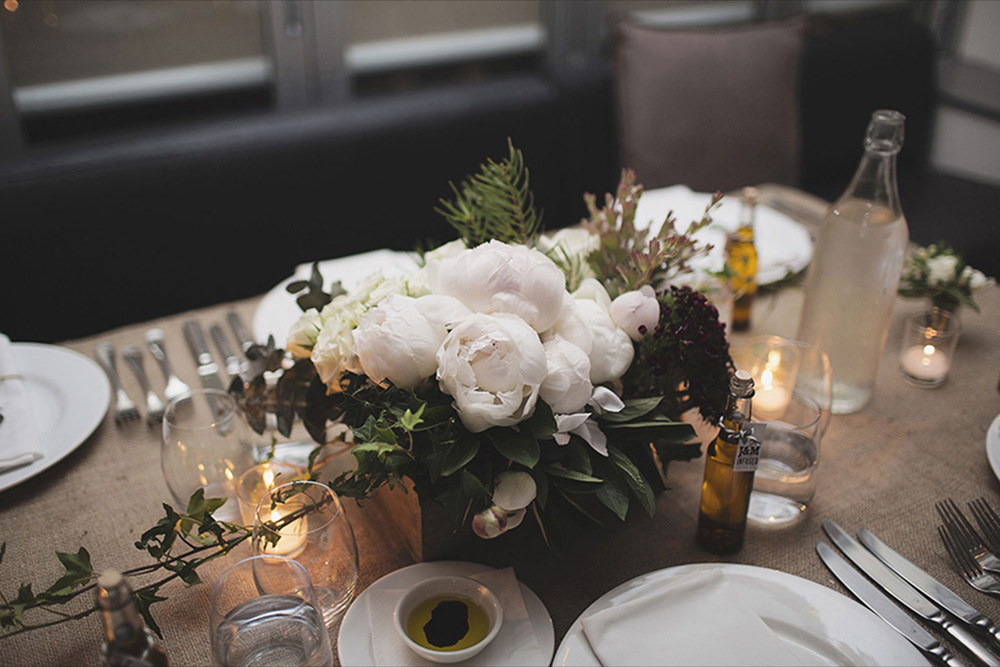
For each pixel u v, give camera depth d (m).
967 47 3.29
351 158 2.02
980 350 1.19
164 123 2.23
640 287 0.85
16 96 2.02
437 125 2.10
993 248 2.39
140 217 1.84
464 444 0.69
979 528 0.86
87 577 0.70
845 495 0.91
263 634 0.62
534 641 0.70
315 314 0.83
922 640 0.71
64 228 1.76
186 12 2.12
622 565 0.81
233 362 1.11
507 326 0.66
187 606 0.77
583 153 2.35
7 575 0.80
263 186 1.95
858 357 1.02
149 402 1.04
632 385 0.81
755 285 1.20
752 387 0.72
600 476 0.74
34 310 1.79
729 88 2.19
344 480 0.78
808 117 2.67
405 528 0.82
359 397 0.76
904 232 0.97
